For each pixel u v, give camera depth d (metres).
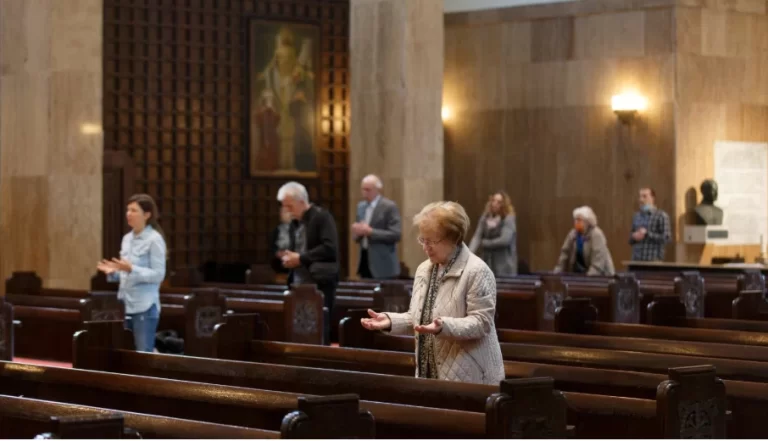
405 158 14.26
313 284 9.05
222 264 17.48
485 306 5.09
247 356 6.95
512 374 5.94
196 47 17.53
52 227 12.42
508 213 12.68
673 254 16.30
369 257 11.49
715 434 4.70
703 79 16.52
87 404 5.71
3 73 12.79
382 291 9.07
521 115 17.50
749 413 5.19
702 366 4.71
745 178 16.77
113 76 16.88
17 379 6.01
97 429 3.40
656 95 16.47
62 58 12.40
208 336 9.29
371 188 11.55
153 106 17.22
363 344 7.28
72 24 12.42
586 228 12.56
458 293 5.12
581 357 6.45
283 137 18.28
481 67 17.86
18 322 9.33
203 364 6.12
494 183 17.75
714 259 16.20
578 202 17.06
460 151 18.06
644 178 16.55
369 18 14.57
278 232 15.55
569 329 7.71
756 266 13.62
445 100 18.17
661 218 14.50
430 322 5.23
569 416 4.90
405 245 14.25
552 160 17.25
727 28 16.69
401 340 7.16
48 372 5.88
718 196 16.53
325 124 18.73
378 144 14.47
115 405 5.58
